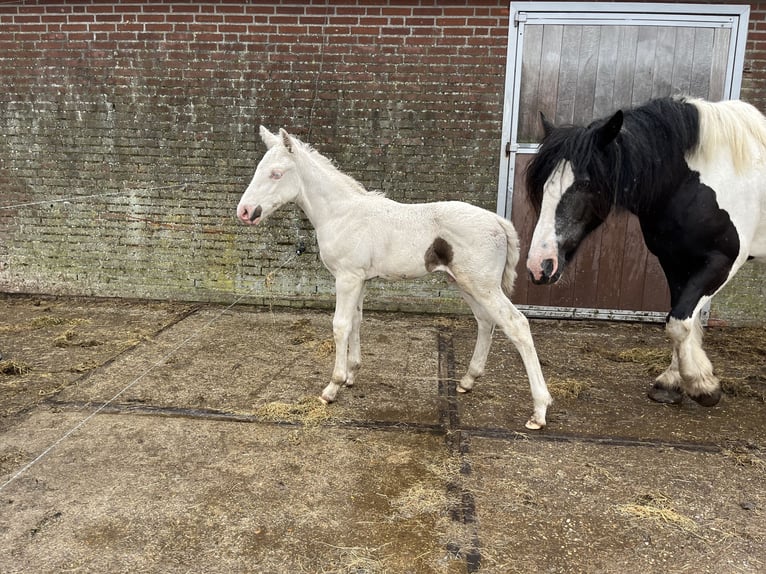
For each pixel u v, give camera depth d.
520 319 2.63
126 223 4.94
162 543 1.86
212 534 1.91
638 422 2.82
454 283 2.86
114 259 5.03
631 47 4.23
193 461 2.38
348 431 2.66
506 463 2.39
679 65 4.23
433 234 2.63
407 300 4.79
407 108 4.50
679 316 2.71
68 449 2.46
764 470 2.36
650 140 2.56
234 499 2.11
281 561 1.78
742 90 4.23
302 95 4.56
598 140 2.38
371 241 2.70
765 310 4.48
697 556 1.82
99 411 2.83
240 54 4.54
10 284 5.17
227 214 4.82
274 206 2.78
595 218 2.51
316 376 3.36
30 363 3.52
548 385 3.26
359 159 4.62
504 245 2.62
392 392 3.14
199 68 4.59
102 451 2.45
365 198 2.83
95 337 4.05
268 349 3.83
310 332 4.22
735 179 2.64
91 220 4.96
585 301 4.61
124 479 2.23
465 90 4.43
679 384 3.05
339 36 4.44
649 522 2.00
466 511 2.04
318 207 2.82
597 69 4.29
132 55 4.61
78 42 4.63
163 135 4.73
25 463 2.34
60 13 4.59
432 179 4.60
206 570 1.73
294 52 4.50
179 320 4.49
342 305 2.84
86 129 4.78
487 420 2.81
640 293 4.53
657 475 2.31
